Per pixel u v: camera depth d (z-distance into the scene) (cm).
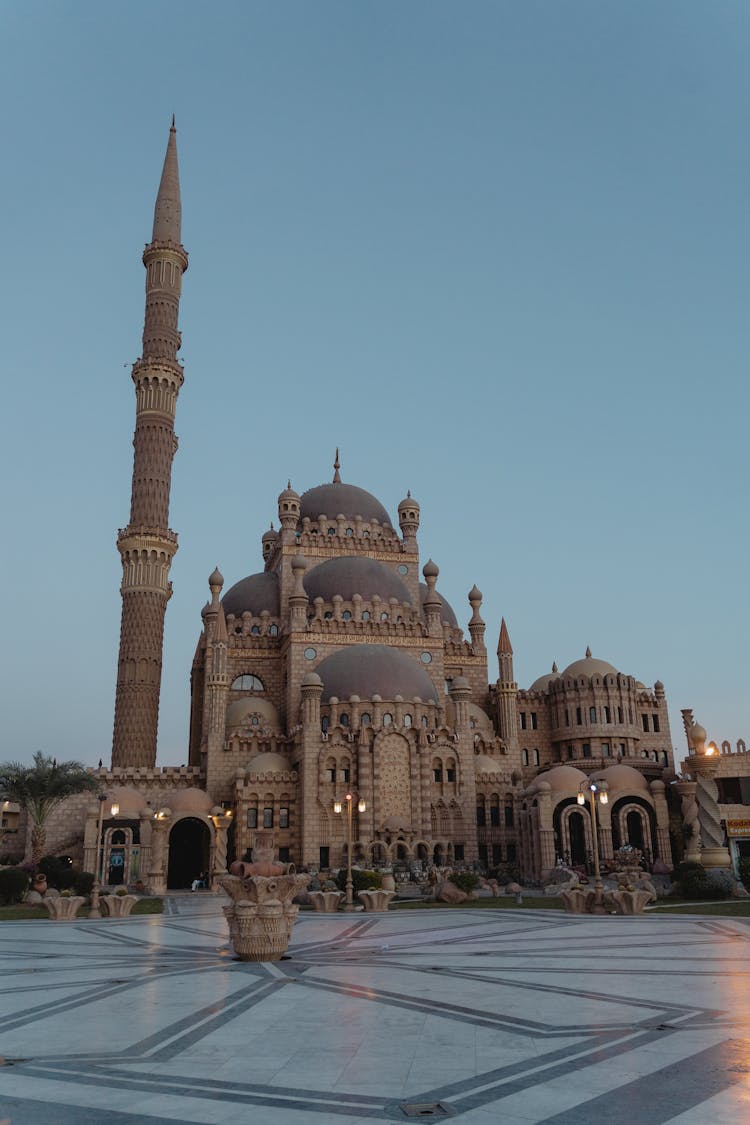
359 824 8138
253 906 2648
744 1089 1164
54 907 4516
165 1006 1870
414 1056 1382
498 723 10406
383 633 9894
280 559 10762
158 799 8806
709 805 5353
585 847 8000
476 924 3909
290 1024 1648
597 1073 1257
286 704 9675
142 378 10400
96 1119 1068
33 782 6712
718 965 2412
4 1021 1738
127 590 9669
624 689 10331
